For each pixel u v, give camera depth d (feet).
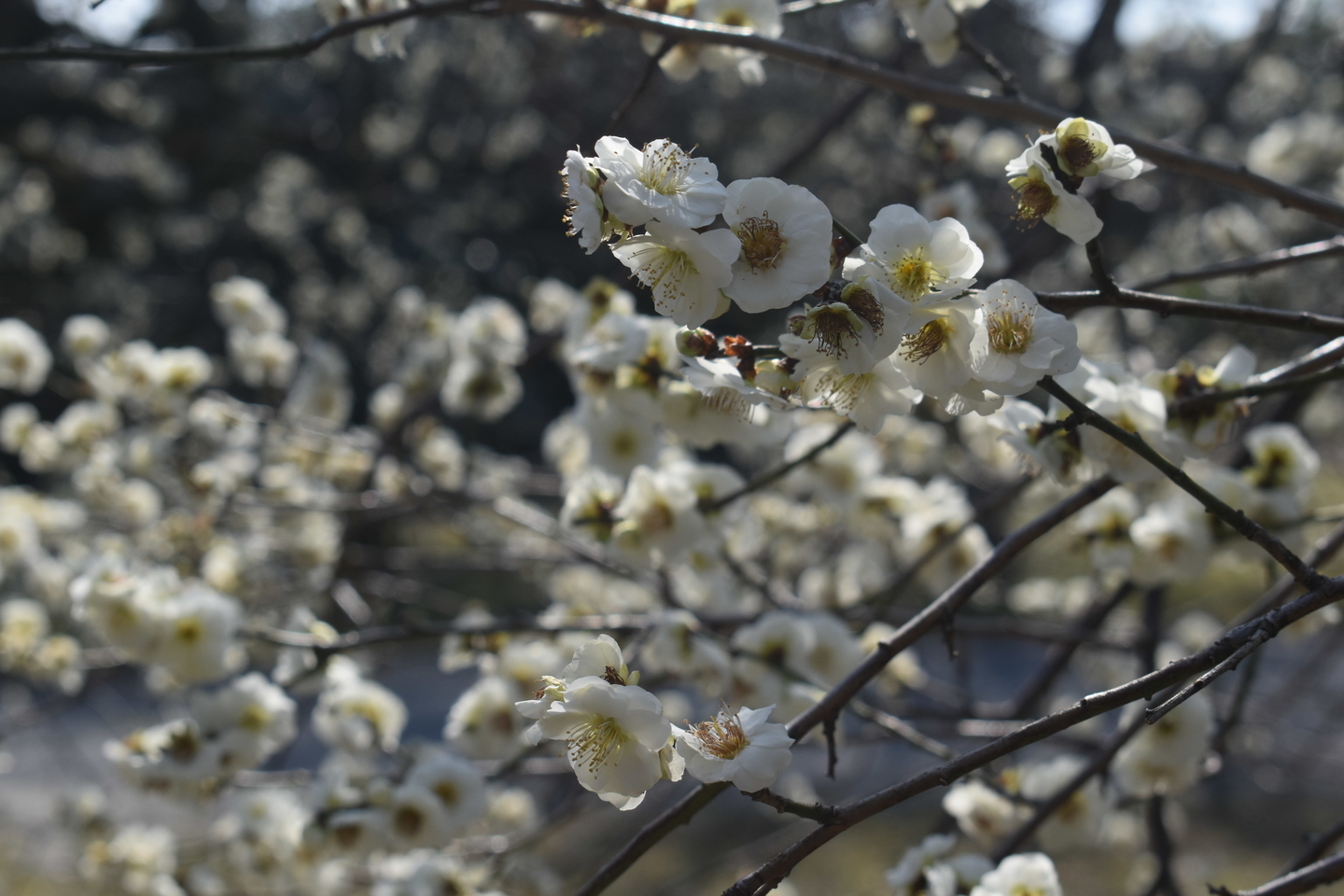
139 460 13.04
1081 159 3.78
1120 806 9.02
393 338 25.07
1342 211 5.82
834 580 11.35
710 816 20.86
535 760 9.00
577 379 8.34
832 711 4.50
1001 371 3.62
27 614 12.53
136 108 34.12
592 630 7.61
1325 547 6.70
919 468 14.16
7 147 35.12
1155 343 15.40
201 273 37.35
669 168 3.44
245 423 13.06
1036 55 22.47
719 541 8.11
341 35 5.94
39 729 23.04
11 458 27.30
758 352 4.15
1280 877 4.90
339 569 12.28
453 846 8.95
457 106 30.83
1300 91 21.89
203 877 11.36
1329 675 17.61
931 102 6.40
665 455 9.43
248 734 8.12
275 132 34.17
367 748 8.39
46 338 32.81
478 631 7.34
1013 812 7.56
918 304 3.50
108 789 19.51
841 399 3.98
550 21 7.24
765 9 6.93
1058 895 5.21
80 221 37.40
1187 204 15.93
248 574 12.55
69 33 22.97
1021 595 16.57
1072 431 5.23
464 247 33.45
